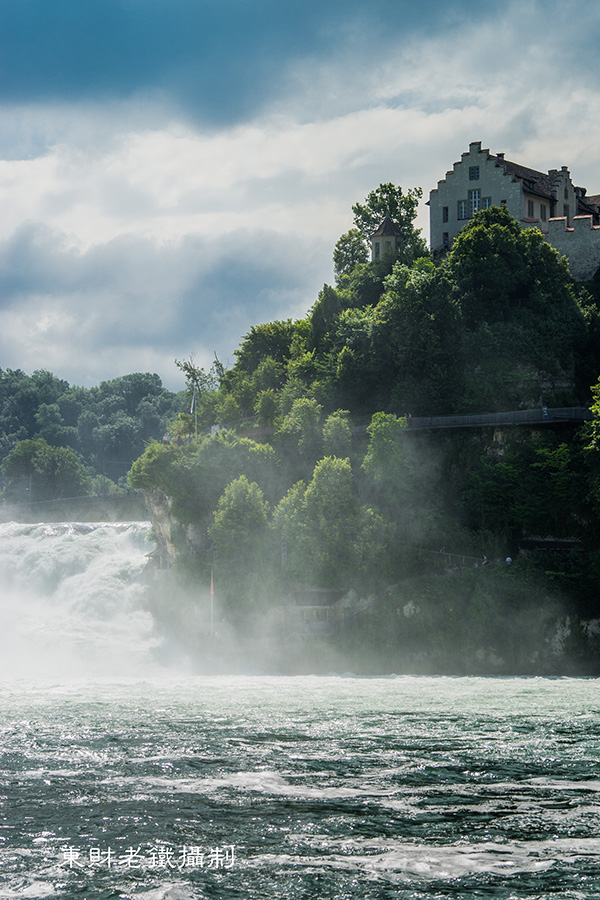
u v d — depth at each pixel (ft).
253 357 503.20
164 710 193.06
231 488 344.49
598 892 86.89
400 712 187.62
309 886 88.74
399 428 354.95
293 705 200.64
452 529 342.85
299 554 331.36
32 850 98.78
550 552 333.42
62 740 156.25
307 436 375.45
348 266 550.77
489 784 124.57
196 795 119.14
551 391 392.47
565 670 311.68
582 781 126.00
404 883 89.30
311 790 121.49
